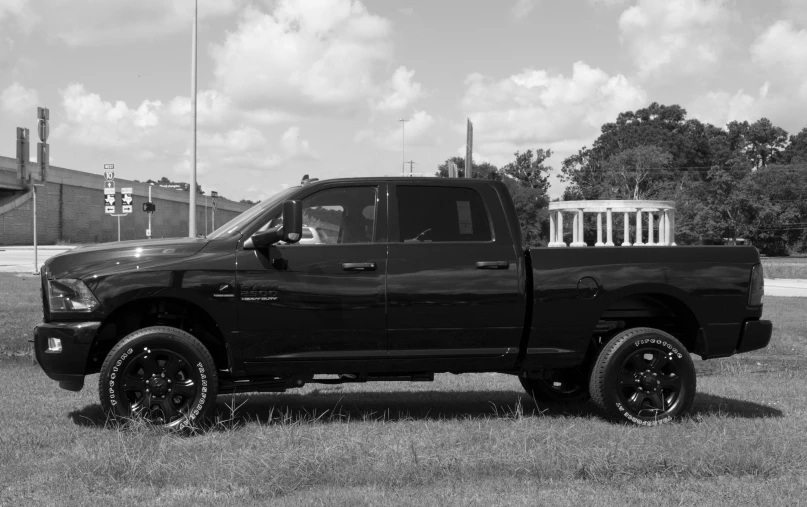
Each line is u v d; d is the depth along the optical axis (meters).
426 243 6.43
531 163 93.75
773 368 10.46
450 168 12.38
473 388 8.54
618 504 4.44
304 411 7.00
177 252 6.18
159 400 6.05
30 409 6.88
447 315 6.38
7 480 4.82
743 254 6.83
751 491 4.68
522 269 6.49
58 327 6.03
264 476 4.76
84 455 5.12
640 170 90.88
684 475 5.02
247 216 6.56
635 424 6.43
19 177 26.86
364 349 6.33
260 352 6.21
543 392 7.55
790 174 105.00
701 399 7.74
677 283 6.66
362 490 4.65
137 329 6.52
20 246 56.84
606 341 6.82
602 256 6.61
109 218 74.31
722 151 127.88
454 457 5.10
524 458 5.12
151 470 4.88
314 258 6.27
